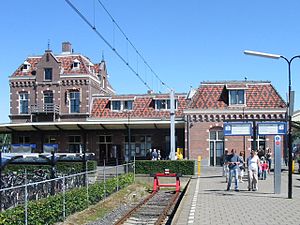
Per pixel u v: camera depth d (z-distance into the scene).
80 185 20.48
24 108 47.06
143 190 28.42
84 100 45.78
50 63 46.53
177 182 27.83
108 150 44.31
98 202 20.22
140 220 17.17
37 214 13.35
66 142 44.84
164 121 41.06
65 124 41.72
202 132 40.25
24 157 20.61
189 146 40.28
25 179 21.88
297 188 21.61
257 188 20.98
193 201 16.78
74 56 47.91
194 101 40.88
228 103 40.47
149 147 43.62
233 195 18.75
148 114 44.69
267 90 41.06
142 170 32.69
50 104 46.06
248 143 39.12
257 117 39.88
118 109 45.75
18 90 47.12
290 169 17.36
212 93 41.28
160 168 32.50
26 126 42.53
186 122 40.53
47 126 42.66
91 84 46.56
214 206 15.30
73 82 45.97
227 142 39.44
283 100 40.19
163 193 26.89
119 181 25.59
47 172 26.58
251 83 41.47
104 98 46.75
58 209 14.87
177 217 13.06
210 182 26.16
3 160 17.97
